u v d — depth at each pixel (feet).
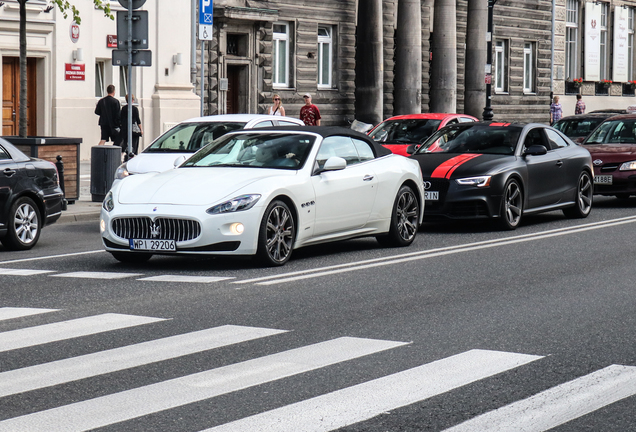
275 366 34.96
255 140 64.85
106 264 61.00
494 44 240.32
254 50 175.63
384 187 67.82
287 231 59.82
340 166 62.18
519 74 249.14
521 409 29.81
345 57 196.44
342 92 196.03
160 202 57.16
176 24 159.84
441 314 44.80
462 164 81.66
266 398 30.86
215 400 30.63
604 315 44.91
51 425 27.96
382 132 113.60
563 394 31.50
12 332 40.42
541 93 258.98
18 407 29.78
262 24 176.35
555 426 28.25
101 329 41.09
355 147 67.21
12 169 68.44
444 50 202.08
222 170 61.11
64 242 73.61
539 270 58.90
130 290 50.93
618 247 70.18
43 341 38.78
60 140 97.09
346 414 29.17
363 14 189.98
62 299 48.29
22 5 98.48
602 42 284.41
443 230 82.43
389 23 206.49
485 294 50.26
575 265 61.05
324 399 30.76
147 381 32.86
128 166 81.51
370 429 27.78
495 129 88.33
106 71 152.35
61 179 94.84
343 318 43.73
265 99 178.50
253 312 44.98
